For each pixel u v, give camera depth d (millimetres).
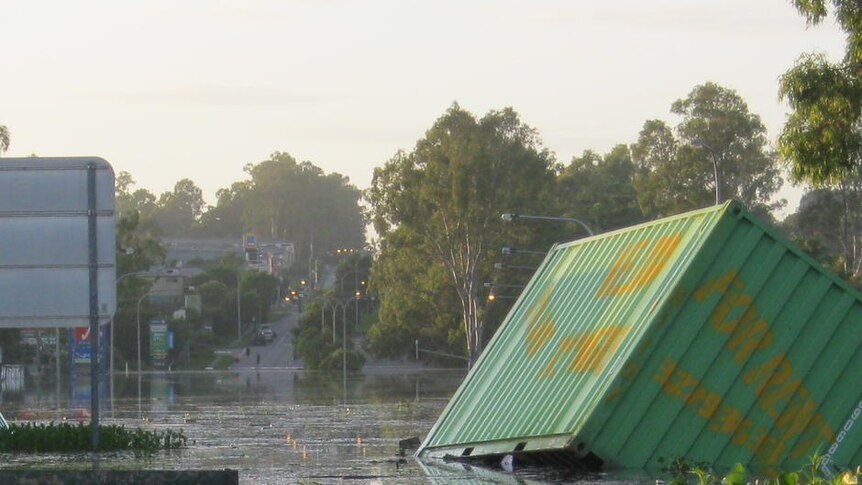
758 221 16859
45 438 23328
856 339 16953
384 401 50875
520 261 102562
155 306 156125
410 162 92188
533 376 19922
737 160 100750
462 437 21250
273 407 45906
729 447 16531
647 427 16359
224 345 157375
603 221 116562
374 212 93438
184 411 43375
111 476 9344
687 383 16484
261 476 18375
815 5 31312
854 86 31609
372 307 175375
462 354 114625
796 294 16906
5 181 20312
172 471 9289
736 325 16656
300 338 127125
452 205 90000
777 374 16719
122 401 54625
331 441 26984
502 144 90438
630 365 16391
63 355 124938
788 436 16688
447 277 100562
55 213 20375
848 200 95438
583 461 16734
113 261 20484
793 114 32875
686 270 16641
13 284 20344
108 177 20453
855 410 16844
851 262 95500
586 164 162500
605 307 18859
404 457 22219
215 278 187750
